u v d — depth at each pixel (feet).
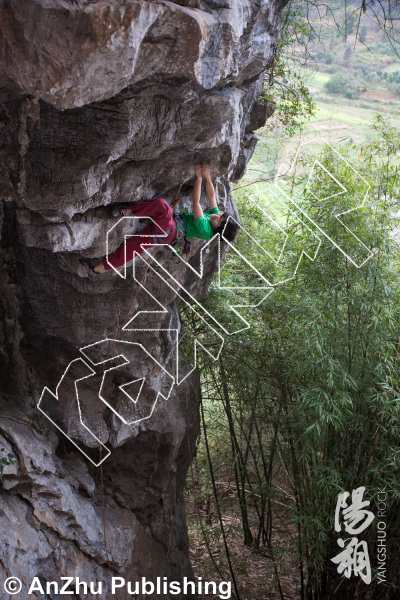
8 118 9.90
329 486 18.47
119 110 10.19
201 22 8.98
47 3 7.49
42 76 8.10
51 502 16.39
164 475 21.30
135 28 8.11
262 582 24.54
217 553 27.12
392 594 20.53
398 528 19.62
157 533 21.58
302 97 24.16
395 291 18.69
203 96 11.18
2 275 15.94
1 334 16.88
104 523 17.97
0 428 15.79
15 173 10.65
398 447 18.30
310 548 19.88
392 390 17.13
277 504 27.04
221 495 29.09
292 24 21.45
